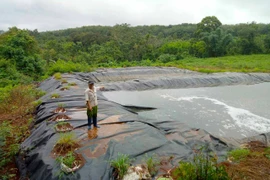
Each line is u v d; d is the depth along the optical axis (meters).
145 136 6.19
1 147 6.50
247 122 9.07
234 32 52.94
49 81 16.50
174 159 5.16
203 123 8.95
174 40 51.03
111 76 20.58
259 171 4.76
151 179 4.32
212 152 5.77
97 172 4.36
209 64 28.59
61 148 5.14
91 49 38.72
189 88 17.22
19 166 5.51
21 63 19.94
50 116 7.96
